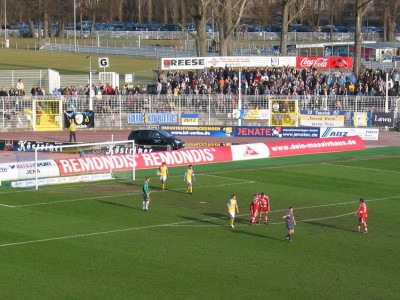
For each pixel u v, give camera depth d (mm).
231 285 85812
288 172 155750
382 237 108312
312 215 120438
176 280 87000
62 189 136750
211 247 101125
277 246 102562
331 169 159625
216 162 166500
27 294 81250
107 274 88500
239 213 121062
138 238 104688
